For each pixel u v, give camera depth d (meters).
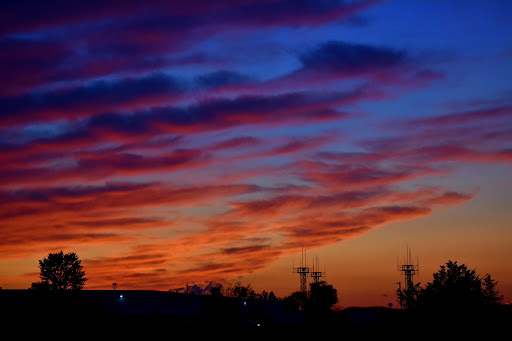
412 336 61.28
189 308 82.12
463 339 58.03
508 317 59.78
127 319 68.38
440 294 60.44
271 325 82.25
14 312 58.25
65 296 63.16
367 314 88.81
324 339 74.88
